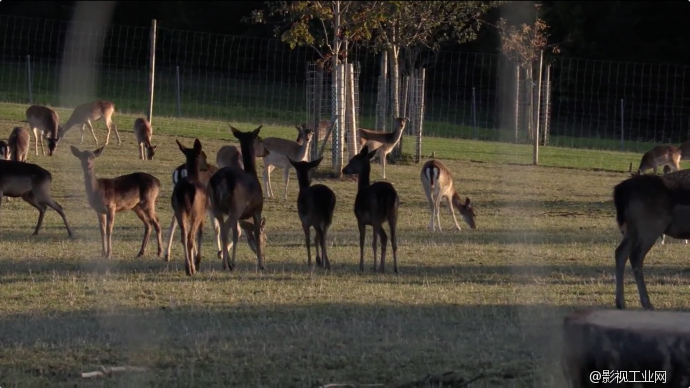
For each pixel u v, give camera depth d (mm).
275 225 23297
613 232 23312
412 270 17547
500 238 22062
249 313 13453
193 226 16594
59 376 10445
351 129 32062
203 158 19000
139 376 10344
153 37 34250
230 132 39375
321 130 34188
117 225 22547
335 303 14203
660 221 14750
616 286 14609
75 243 19844
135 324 12578
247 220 18609
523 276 16812
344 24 32219
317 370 10648
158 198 26250
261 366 10758
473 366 10859
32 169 20531
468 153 39312
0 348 11406
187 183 16547
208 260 18375
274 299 14422
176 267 17297
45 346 11492
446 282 16188
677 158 34812
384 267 17516
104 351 11297
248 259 18531
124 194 18406
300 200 17797
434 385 10133
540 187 31297
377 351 11430
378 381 10305
